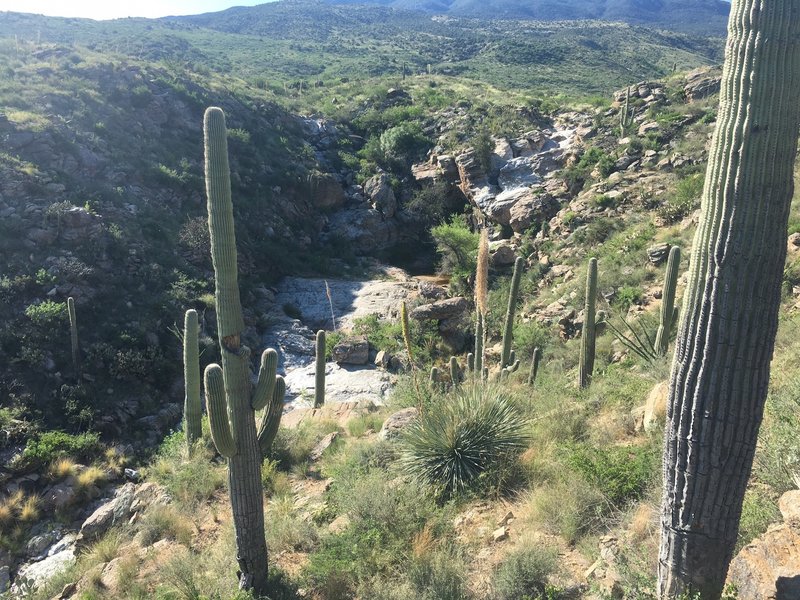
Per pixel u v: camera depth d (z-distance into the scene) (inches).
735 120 116.2
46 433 658.8
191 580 236.7
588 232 1136.2
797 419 203.6
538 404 344.8
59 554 504.1
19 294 823.7
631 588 151.3
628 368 473.1
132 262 993.5
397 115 2169.0
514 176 1560.0
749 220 115.0
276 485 336.5
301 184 1708.9
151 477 447.5
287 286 1326.3
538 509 218.8
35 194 1005.8
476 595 186.1
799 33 111.6
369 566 214.1
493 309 1023.6
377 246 1710.1
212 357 900.6
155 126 1467.8
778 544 131.7
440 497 259.3
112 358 796.6
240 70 3412.9
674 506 132.2
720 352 119.9
